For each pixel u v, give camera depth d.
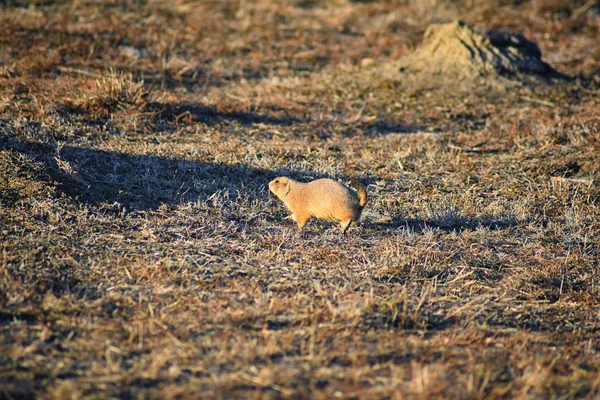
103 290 11.32
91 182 16.23
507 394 8.77
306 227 15.30
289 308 11.10
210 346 9.66
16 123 18.84
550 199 17.91
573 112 25.78
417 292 12.34
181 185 17.05
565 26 40.41
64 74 25.88
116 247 13.05
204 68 30.25
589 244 15.38
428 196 17.86
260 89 27.98
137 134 20.41
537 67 30.86
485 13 42.75
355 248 14.12
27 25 31.41
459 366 9.51
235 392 8.43
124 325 10.18
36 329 9.86
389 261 13.48
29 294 10.78
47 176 15.58
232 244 13.81
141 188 16.45
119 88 22.22
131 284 11.62
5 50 27.61
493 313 11.76
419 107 26.81
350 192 14.48
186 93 26.38
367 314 11.05
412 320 11.03
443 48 30.88
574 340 10.98
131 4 38.28
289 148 20.78
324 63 33.12
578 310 12.27
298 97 27.22
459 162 20.47
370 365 9.36
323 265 13.15
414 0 45.03
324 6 44.28
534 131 23.25
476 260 14.06
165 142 20.06
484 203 17.58
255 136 21.92
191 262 12.71
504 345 10.45
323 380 8.85
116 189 16.11
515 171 19.81
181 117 22.50
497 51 30.70
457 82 29.19
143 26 34.91
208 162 18.81
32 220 13.60
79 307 10.62
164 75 27.88
